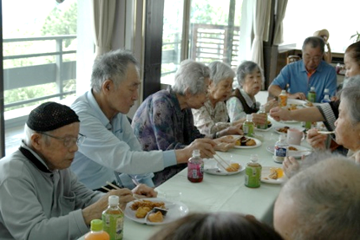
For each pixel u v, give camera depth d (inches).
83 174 86.6
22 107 142.3
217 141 104.1
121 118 93.8
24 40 138.1
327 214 30.0
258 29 270.8
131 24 171.9
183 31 223.8
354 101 74.3
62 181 72.0
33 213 62.0
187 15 223.5
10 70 135.5
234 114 133.8
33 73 144.0
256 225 22.6
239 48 279.4
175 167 100.0
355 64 117.5
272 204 72.9
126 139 95.1
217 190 77.7
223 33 259.8
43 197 67.1
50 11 145.3
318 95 169.9
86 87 164.4
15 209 61.7
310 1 300.7
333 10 296.0
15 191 62.2
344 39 296.8
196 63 102.3
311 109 116.3
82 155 85.9
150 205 67.4
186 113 106.5
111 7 163.0
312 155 45.2
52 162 65.9
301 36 311.1
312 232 30.3
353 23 292.5
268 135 117.5
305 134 120.2
